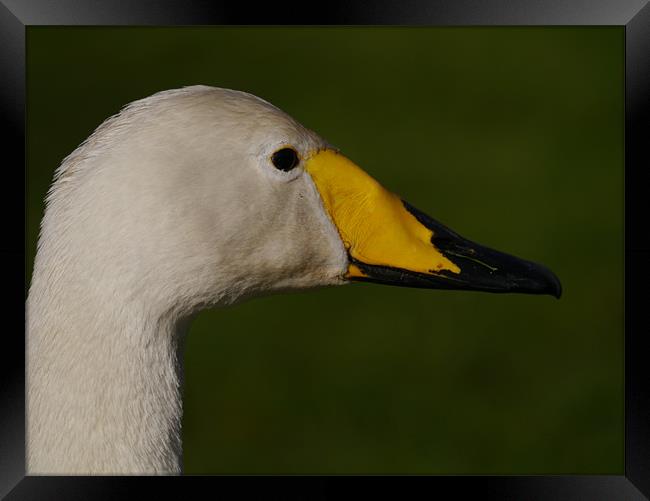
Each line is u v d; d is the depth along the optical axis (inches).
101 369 269.9
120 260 268.5
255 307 687.1
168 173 272.4
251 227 288.0
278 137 289.7
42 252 273.7
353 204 306.5
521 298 693.9
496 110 874.1
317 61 930.1
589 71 916.0
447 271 307.9
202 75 898.7
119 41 924.6
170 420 277.7
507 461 592.4
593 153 823.1
